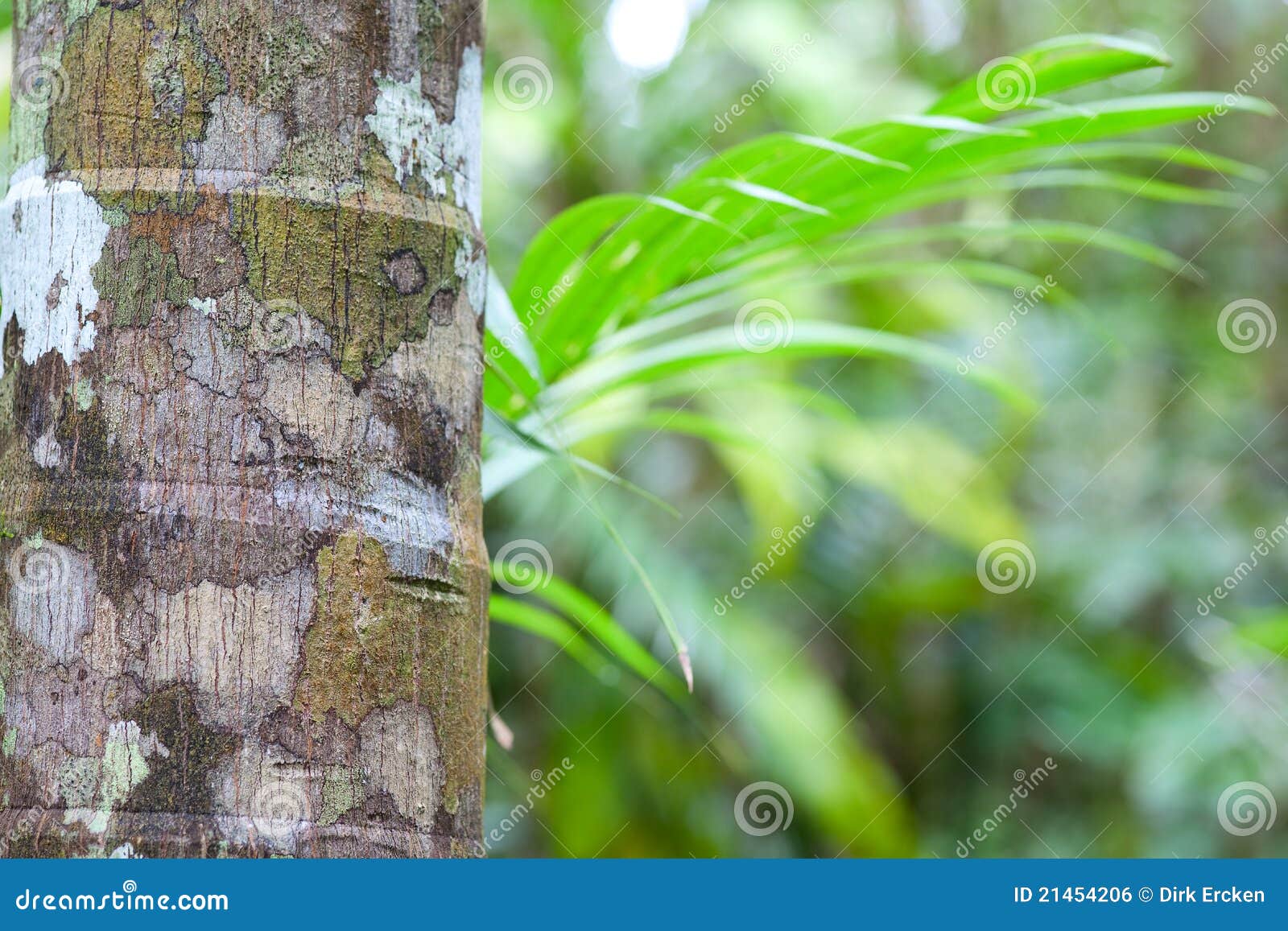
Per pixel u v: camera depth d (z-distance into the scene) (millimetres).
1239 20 4801
